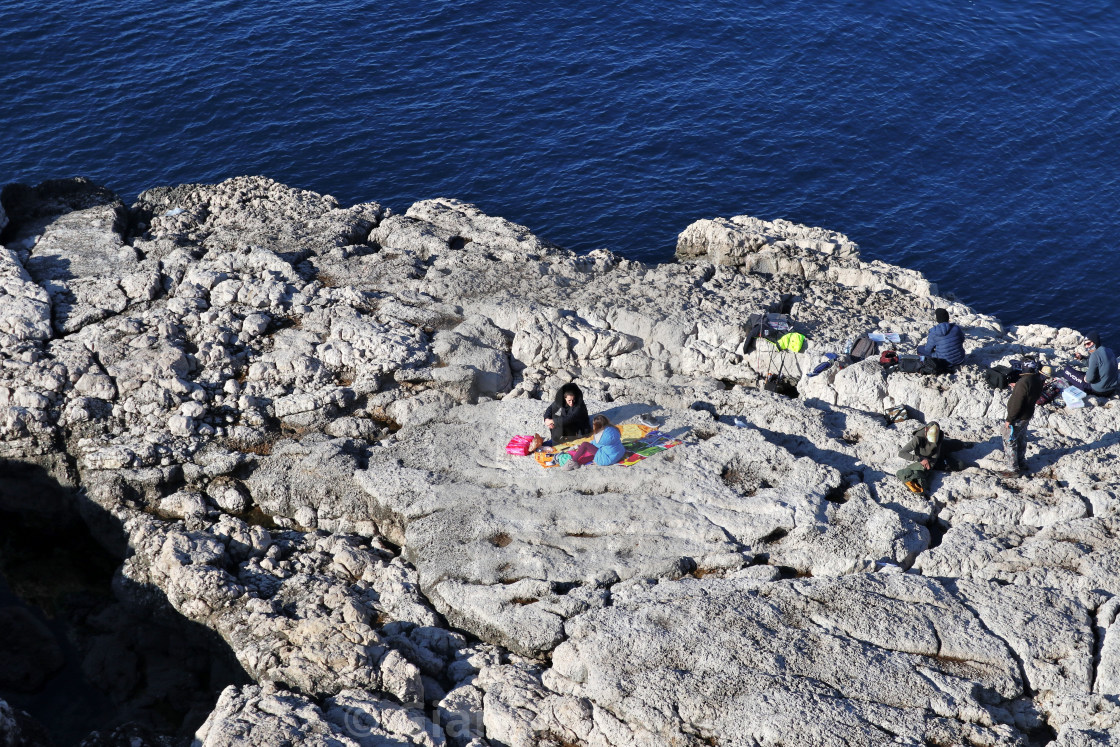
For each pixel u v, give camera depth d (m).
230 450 19.83
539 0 46.91
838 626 15.78
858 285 27.17
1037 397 18.64
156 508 19.27
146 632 17.81
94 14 43.22
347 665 15.42
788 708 14.39
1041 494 18.72
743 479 18.80
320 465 19.30
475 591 16.84
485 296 24.03
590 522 17.91
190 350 21.44
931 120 41.84
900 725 14.27
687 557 17.39
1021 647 15.52
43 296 22.12
